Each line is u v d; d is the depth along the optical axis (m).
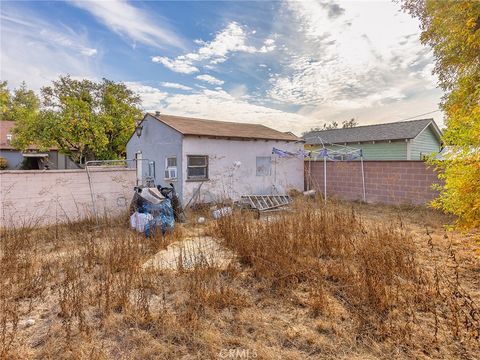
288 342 2.62
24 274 4.02
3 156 19.08
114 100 16.86
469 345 2.49
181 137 9.92
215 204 9.23
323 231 5.27
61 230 6.82
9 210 7.05
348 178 12.03
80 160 15.97
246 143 11.66
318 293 3.36
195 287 3.43
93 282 3.92
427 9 7.15
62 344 2.58
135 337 2.68
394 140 15.28
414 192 9.88
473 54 6.71
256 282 3.86
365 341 2.57
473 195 4.10
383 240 4.85
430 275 3.92
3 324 2.74
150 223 6.18
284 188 12.81
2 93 26.44
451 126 4.56
